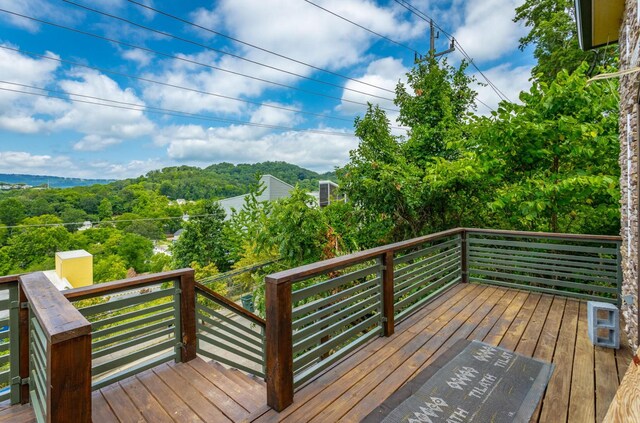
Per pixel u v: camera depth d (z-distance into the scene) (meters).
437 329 2.95
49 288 1.69
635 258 2.54
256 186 7.36
